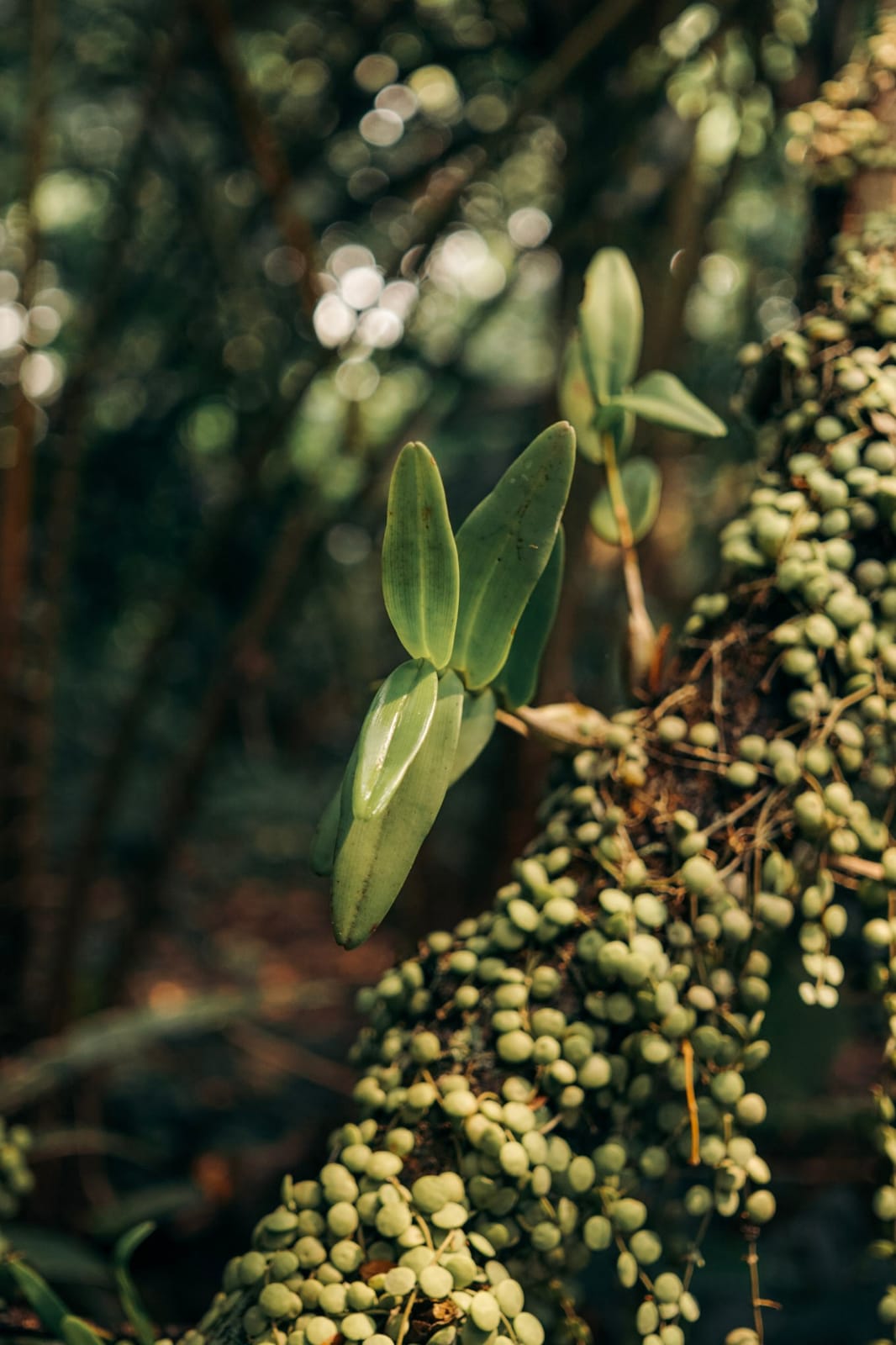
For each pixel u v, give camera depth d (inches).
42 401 67.9
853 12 33.8
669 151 64.0
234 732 90.1
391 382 73.5
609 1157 25.2
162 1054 73.1
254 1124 70.3
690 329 74.2
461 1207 24.6
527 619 26.1
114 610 112.3
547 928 25.6
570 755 27.6
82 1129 55.1
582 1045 25.1
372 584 97.3
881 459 26.9
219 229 65.5
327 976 108.3
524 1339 24.0
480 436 113.0
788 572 26.4
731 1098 25.4
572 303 61.6
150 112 48.6
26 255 45.6
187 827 58.1
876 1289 45.1
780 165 55.2
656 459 72.9
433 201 63.8
